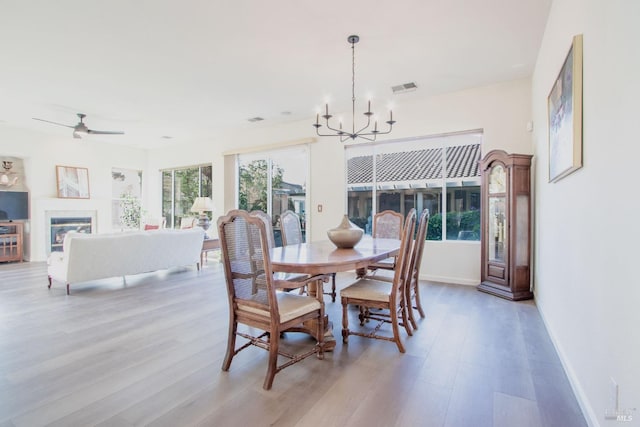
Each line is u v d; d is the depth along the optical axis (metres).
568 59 1.90
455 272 4.43
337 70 3.65
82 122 5.46
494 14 2.60
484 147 4.18
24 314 3.18
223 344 2.50
